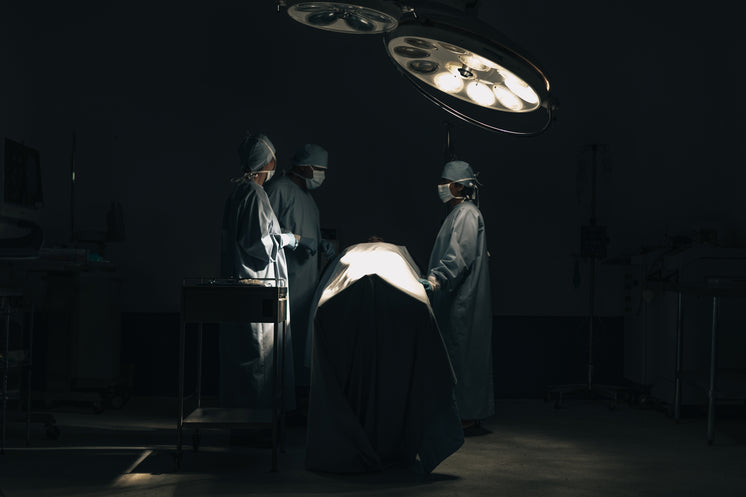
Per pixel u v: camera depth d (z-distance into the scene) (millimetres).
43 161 5375
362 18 2832
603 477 3318
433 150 5461
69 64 5398
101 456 3605
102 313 4875
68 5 5395
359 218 5453
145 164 5414
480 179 5484
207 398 5344
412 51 3039
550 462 3604
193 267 5422
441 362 3311
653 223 5480
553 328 5484
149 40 5418
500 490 3088
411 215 5457
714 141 5438
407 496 2988
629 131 5480
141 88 5414
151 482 3156
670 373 4836
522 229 5488
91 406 5004
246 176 4027
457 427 3355
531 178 5484
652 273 4988
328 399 3297
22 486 3082
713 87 5426
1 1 5082
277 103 5445
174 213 5422
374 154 5453
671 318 4820
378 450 3365
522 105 3293
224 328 3969
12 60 5215
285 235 4043
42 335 5133
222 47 5438
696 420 4711
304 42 5441
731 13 5391
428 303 3344
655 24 5457
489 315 4406
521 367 5473
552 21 5453
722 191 5434
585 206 5477
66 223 5391
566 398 5457
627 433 4305
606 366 5488
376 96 5449
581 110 5473
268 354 3938
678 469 3469
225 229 3996
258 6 5438
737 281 3840
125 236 5406
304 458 3611
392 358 3299
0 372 4320
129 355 5375
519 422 4633
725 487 3160
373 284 3314
